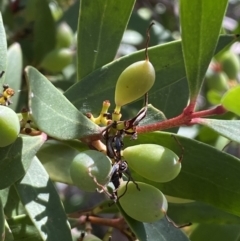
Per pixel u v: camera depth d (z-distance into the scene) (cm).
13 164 16
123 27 19
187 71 16
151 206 16
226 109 16
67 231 16
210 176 17
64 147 20
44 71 28
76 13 30
